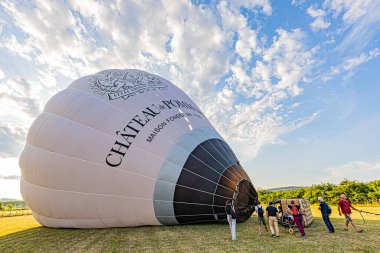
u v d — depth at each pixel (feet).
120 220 35.01
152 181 33.35
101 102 38.81
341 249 21.02
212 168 33.96
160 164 33.86
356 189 95.50
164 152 34.50
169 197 33.06
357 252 19.98
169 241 26.35
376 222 37.37
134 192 33.55
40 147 38.60
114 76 43.57
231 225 26.55
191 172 33.53
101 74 44.93
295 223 27.91
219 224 35.76
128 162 33.96
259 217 28.73
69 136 36.50
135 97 39.37
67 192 35.53
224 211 32.68
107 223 35.60
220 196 32.65
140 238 28.63
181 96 45.03
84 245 27.27
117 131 35.53
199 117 41.86
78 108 38.55
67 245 28.02
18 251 26.76
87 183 34.50
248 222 38.91
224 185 33.04
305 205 34.63
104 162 34.24
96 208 34.73
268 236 27.73
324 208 29.32
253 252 21.11
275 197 126.72
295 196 118.21
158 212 33.55
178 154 34.50
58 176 35.86
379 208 72.84
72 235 33.99
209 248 23.00
